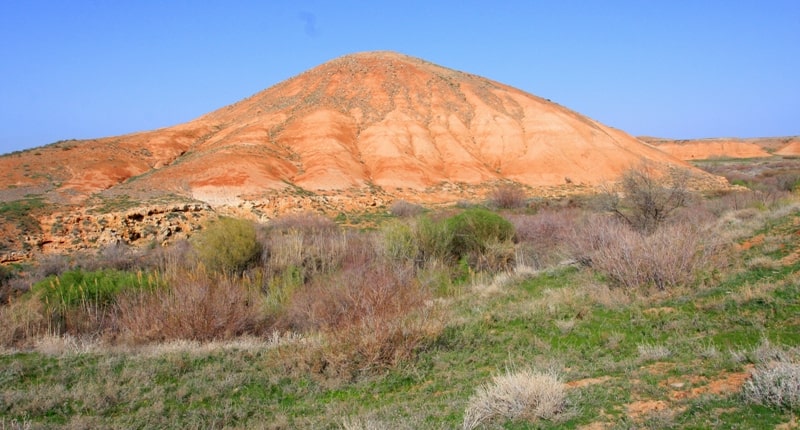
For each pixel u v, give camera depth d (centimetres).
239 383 681
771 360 525
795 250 994
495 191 3988
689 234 1030
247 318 1064
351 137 5409
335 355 714
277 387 671
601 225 1352
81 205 3303
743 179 4988
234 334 1012
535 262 1598
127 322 1061
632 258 990
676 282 926
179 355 787
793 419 418
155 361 765
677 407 471
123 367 748
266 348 823
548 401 500
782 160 8012
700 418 441
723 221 1639
